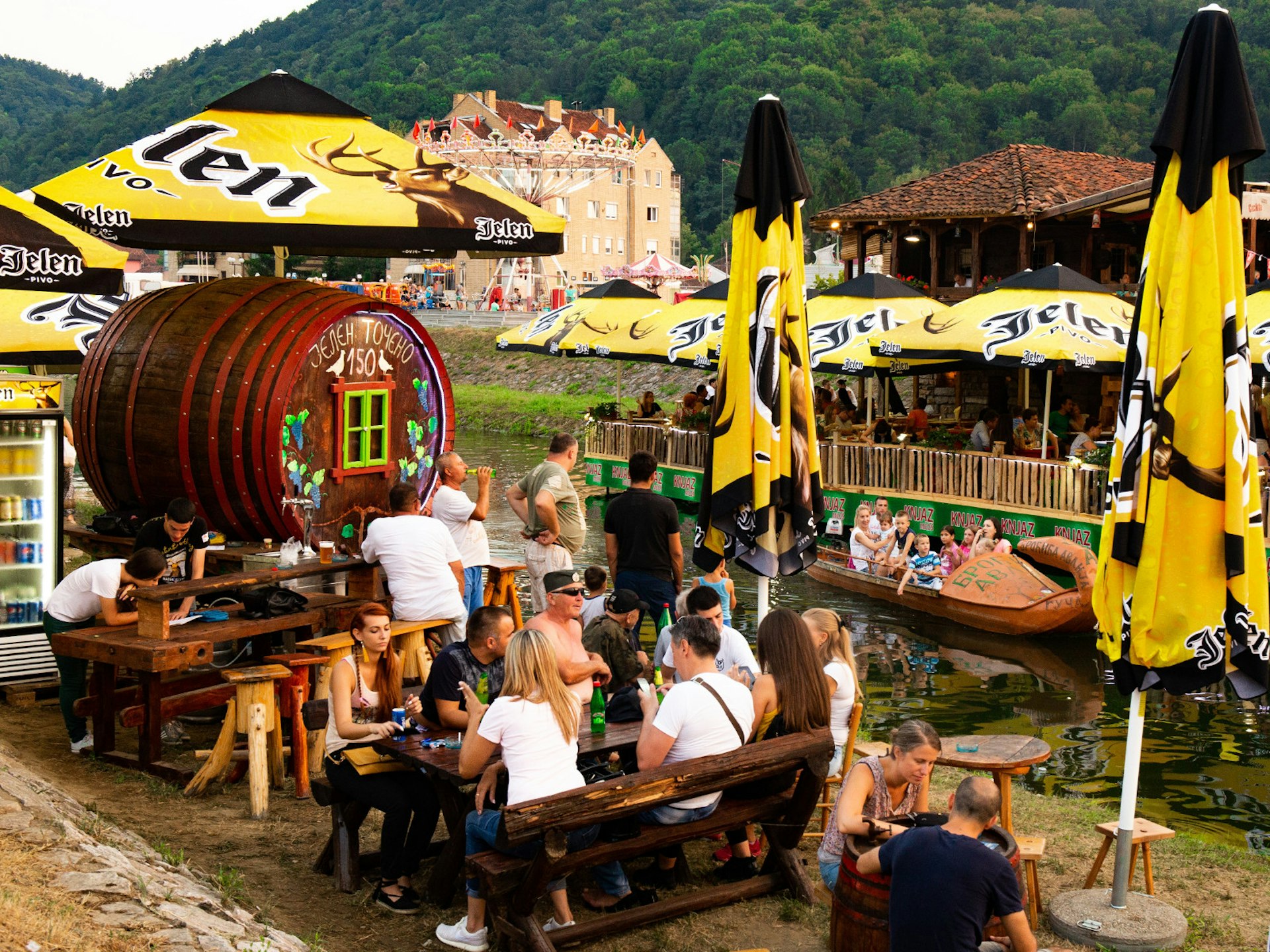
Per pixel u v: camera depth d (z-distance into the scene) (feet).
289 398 31.50
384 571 29.04
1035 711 43.65
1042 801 29.40
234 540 32.73
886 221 101.65
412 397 35.83
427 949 18.94
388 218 30.01
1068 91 532.73
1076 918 20.52
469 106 351.87
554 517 34.63
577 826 17.61
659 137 563.48
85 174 28.48
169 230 28.19
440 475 33.17
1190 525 19.67
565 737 18.78
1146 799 34.55
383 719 21.54
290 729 26.63
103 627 26.58
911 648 52.70
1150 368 19.93
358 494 34.14
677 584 31.78
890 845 16.46
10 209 25.40
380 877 21.21
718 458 24.59
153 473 31.78
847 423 78.64
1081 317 62.59
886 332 69.21
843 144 531.09
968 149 533.55
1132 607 20.12
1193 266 19.51
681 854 21.61
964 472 65.51
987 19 605.31
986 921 15.66
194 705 27.58
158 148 29.91
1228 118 19.13
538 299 270.05
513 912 18.25
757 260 24.14
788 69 556.10
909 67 569.64
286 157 30.78
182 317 32.37
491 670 21.30
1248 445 19.66
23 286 24.75
